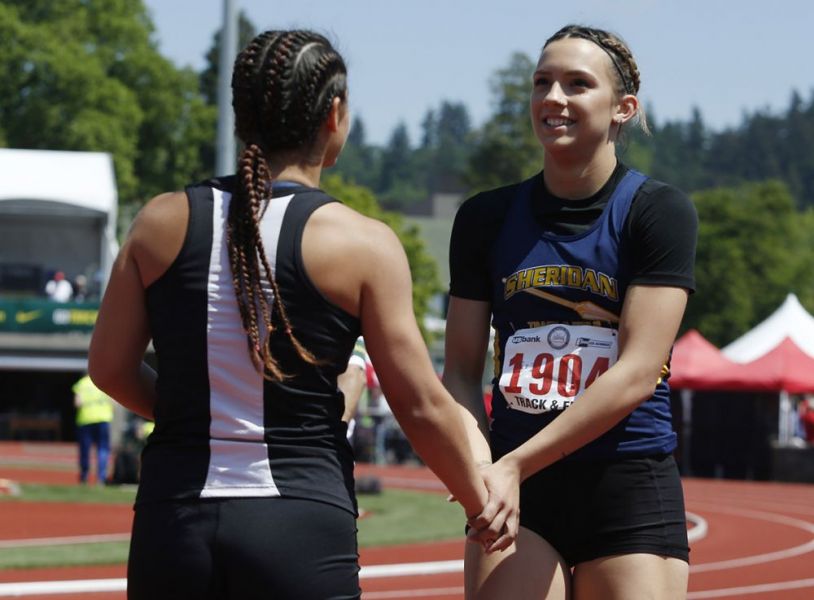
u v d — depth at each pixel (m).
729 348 97.12
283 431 8.34
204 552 8.18
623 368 10.68
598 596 10.90
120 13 164.25
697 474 95.00
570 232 11.20
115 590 29.47
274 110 8.72
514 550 10.81
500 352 11.61
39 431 110.25
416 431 8.80
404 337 8.59
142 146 168.12
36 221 115.06
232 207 8.52
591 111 11.09
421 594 29.94
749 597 30.98
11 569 31.59
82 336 101.81
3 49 148.12
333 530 8.31
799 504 69.38
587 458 10.90
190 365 8.43
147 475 8.48
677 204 10.98
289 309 8.38
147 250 8.68
